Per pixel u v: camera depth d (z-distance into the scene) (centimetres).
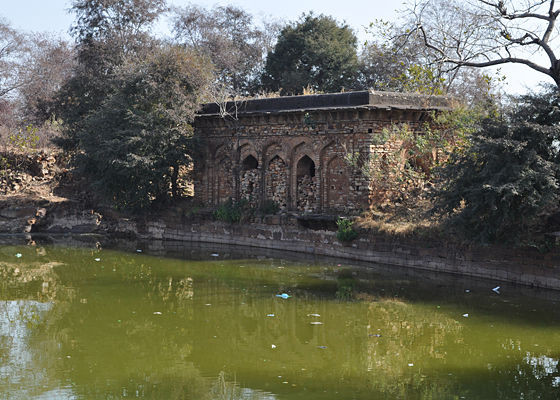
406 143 2109
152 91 2461
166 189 2638
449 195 1572
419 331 1245
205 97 2606
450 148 1998
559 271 1539
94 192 2802
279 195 2359
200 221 2567
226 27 4772
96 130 2562
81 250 2289
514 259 1645
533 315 1348
